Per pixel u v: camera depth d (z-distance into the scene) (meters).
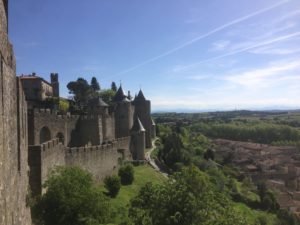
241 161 145.00
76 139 63.12
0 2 13.98
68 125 60.12
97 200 27.44
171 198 20.50
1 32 14.11
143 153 80.38
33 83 81.69
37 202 26.27
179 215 19.47
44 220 25.78
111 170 56.09
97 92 120.44
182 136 138.12
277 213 86.81
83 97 110.81
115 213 30.27
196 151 117.25
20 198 19.91
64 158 41.66
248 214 75.31
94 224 26.17
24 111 25.30
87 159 47.56
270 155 165.38
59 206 25.80
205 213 20.14
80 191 27.03
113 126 81.19
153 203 20.88
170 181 22.11
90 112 73.56
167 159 81.50
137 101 96.94
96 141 66.06
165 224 20.03
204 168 90.38
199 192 21.02
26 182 25.27
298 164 153.38
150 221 20.05
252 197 92.38
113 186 44.59
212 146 153.75
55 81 100.31
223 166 121.94
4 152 14.12
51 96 91.50
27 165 28.25
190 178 21.34
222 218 20.09
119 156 64.06
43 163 30.69
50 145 33.66
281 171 137.62
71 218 26.09
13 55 18.06
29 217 24.69
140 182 56.00
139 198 21.67
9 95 16.12
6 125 14.90
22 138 22.39
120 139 69.88
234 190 90.88
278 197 103.25
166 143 87.31
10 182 15.69
